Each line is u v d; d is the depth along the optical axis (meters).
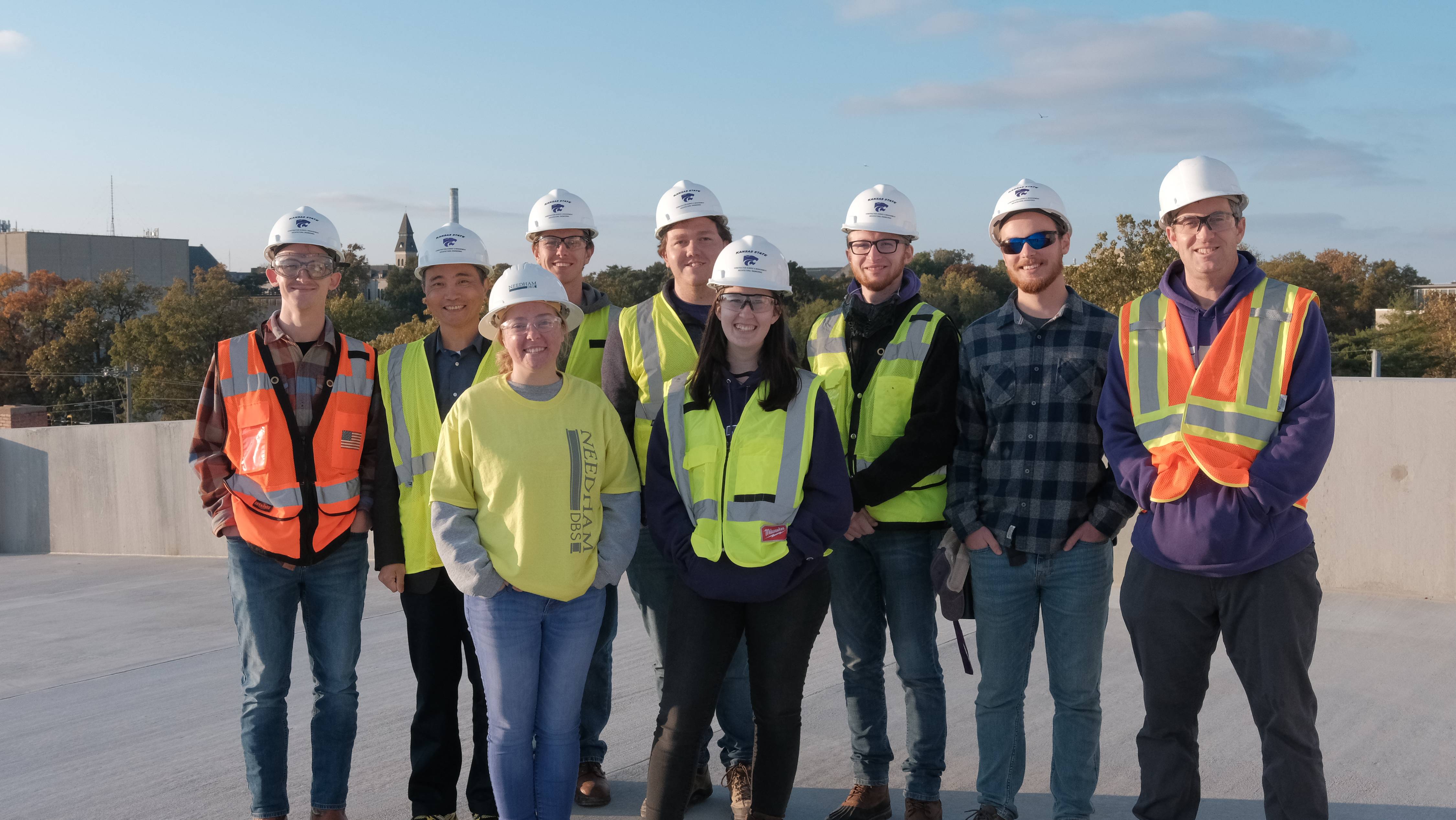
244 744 3.22
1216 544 2.74
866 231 3.36
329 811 3.28
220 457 3.27
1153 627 2.91
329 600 3.27
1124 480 2.92
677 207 3.47
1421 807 3.30
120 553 11.02
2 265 136.62
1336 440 5.97
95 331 80.94
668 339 3.46
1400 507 5.80
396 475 3.31
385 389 3.39
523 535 2.93
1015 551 3.13
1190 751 2.95
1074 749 3.12
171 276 147.00
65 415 74.81
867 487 3.20
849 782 3.69
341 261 3.35
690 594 3.01
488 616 2.97
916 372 3.29
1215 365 2.82
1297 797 2.74
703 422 3.05
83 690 5.32
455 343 3.45
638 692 4.79
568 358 3.77
